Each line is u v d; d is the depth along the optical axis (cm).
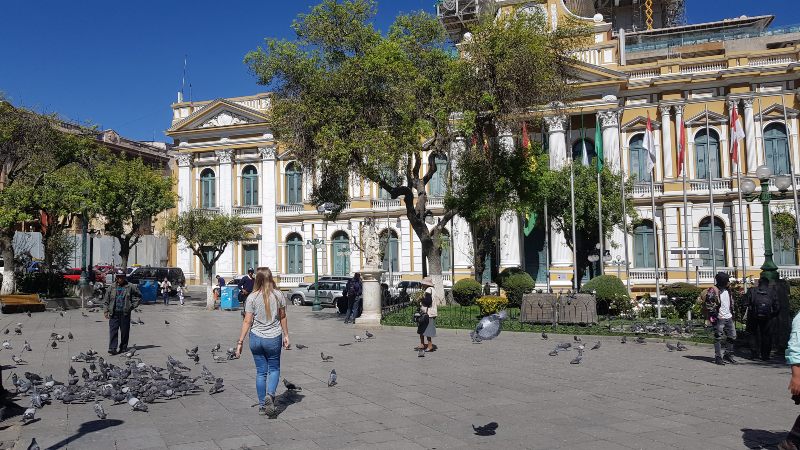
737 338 1509
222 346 1563
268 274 845
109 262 5388
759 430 749
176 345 1579
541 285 3984
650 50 4984
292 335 1784
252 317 838
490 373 1139
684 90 4003
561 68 2406
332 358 1298
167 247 5491
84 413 841
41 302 2650
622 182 3228
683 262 3781
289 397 933
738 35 5044
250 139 4809
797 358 597
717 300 1251
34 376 1004
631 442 702
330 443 702
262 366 834
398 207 4434
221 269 4853
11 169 3000
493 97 2145
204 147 4900
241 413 838
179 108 5078
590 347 1505
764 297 1284
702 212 3906
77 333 1858
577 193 3225
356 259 4516
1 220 2595
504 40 2128
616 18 5766
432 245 2528
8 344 1435
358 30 2225
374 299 2039
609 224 3238
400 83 2133
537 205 3141
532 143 2562
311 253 4641
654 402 901
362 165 2161
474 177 2358
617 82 3850
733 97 3881
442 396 942
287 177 4812
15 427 768
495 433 739
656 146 4041
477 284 2995
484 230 3406
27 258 3941
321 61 2248
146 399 900
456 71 2175
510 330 1789
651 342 1588
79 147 3097
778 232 3431
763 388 1002
